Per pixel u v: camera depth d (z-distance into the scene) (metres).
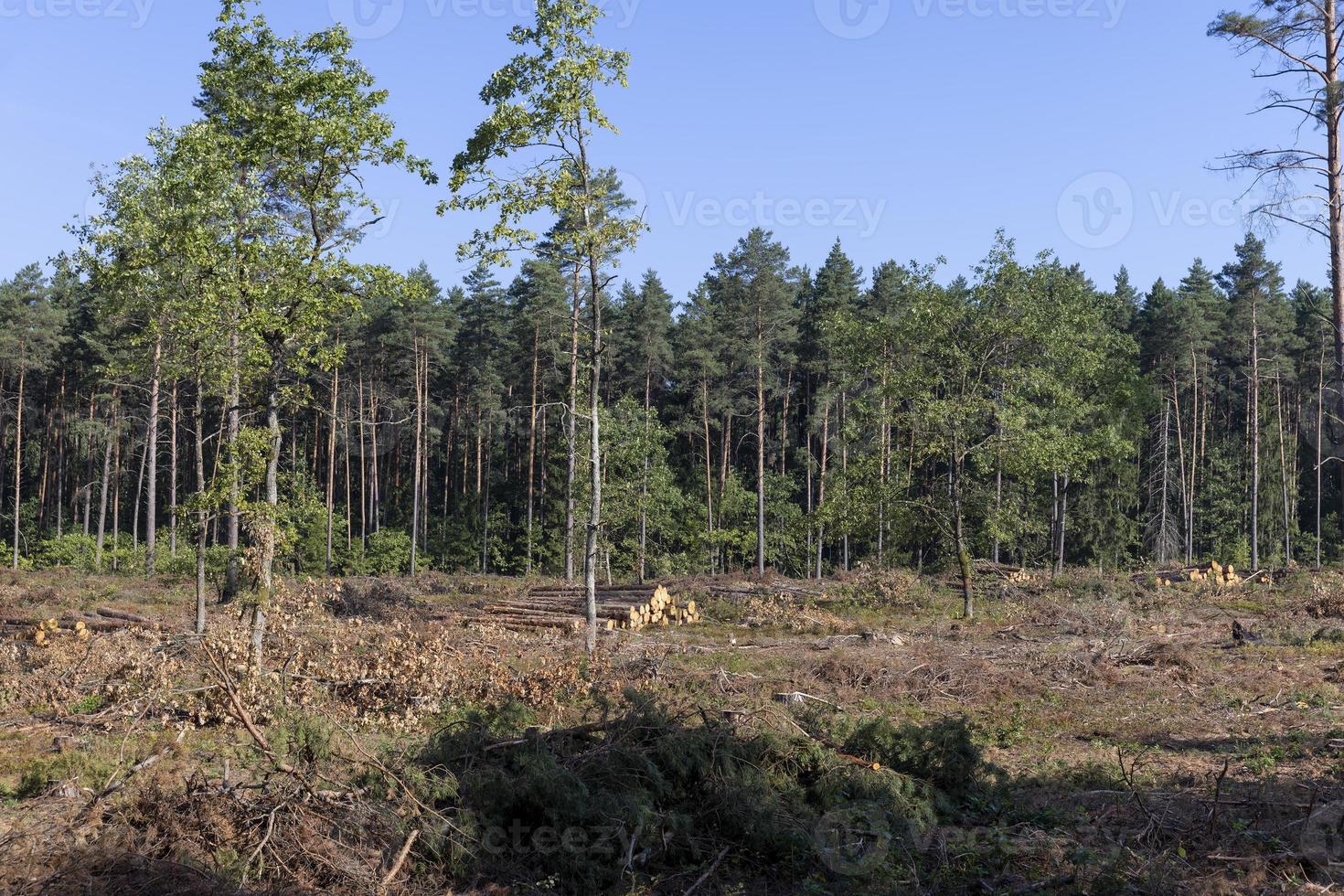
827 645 19.25
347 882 6.52
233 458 13.78
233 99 14.40
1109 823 7.87
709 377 51.41
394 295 15.09
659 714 8.38
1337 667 14.91
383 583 30.11
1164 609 24.20
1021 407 26.30
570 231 17.39
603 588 26.81
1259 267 45.53
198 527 17.17
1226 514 53.03
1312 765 9.49
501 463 65.31
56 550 46.84
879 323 26.80
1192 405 57.97
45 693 13.18
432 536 56.91
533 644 19.16
